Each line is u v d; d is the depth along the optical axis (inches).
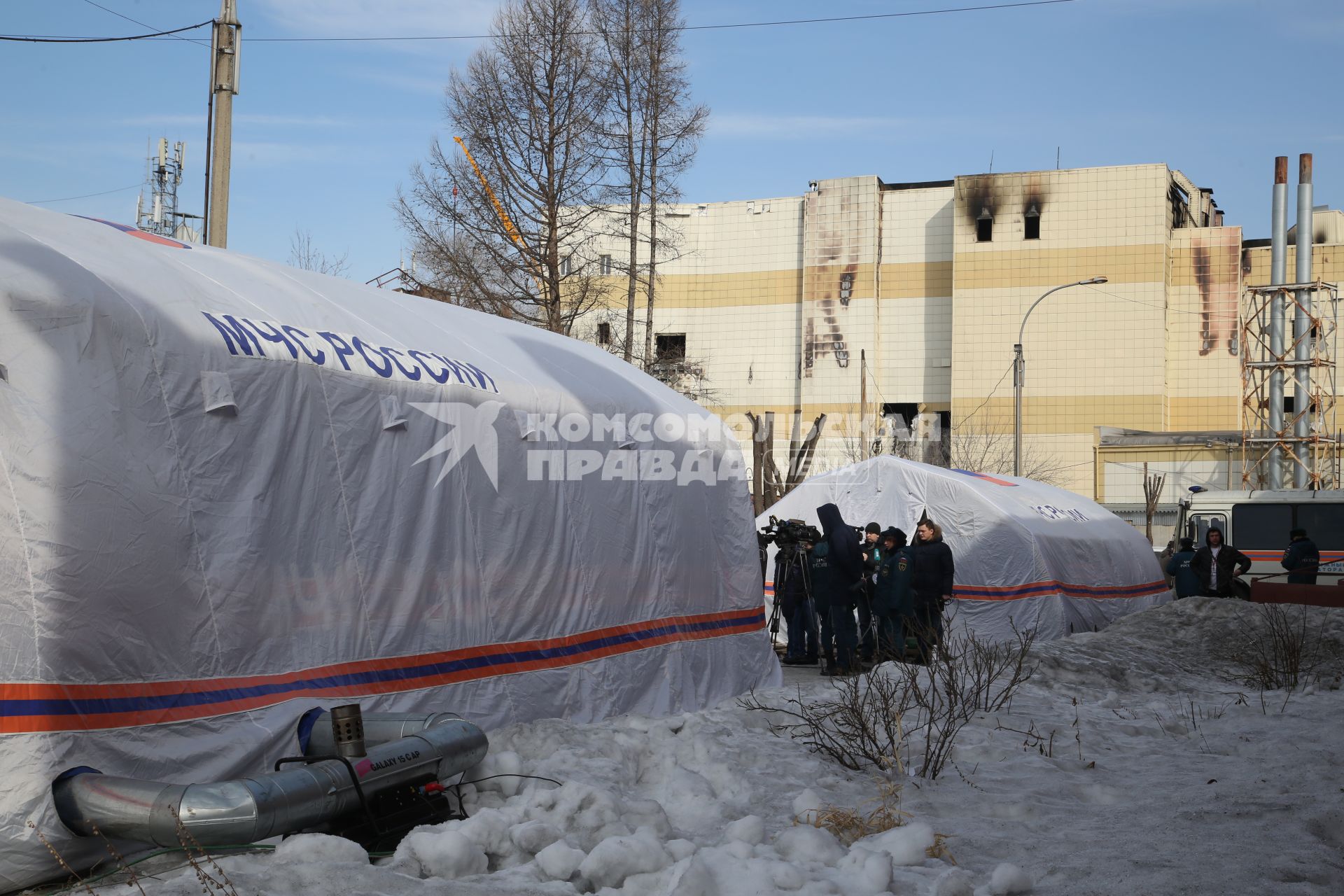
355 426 271.7
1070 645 549.0
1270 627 553.3
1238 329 1815.9
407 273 1017.5
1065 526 756.6
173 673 214.5
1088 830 227.0
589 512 354.6
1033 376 1836.9
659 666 370.9
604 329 1334.9
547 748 271.1
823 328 1951.3
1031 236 1863.9
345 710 206.5
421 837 181.6
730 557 436.8
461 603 294.8
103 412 210.7
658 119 1263.5
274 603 240.4
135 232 275.3
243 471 240.2
